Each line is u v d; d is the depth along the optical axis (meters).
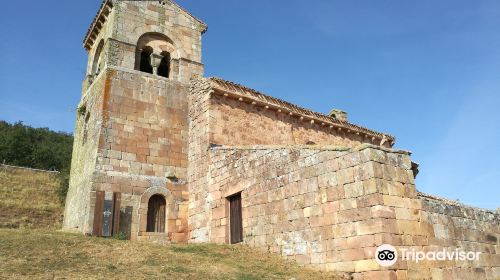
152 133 19.50
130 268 10.40
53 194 36.41
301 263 12.69
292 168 13.91
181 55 22.25
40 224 29.17
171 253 12.78
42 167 58.31
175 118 20.48
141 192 18.19
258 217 14.84
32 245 11.73
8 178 37.69
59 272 9.43
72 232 16.16
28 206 31.14
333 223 12.00
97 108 19.19
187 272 10.49
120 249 12.54
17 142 59.94
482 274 13.34
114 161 17.95
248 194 15.60
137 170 18.45
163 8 22.69
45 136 72.12
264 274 11.13
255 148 15.78
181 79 21.64
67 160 61.34
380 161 11.55
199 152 19.27
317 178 12.89
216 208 17.25
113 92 19.08
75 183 20.36
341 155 12.28
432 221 12.29
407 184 11.83
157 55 21.36
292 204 13.55
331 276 11.41
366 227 11.08
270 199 14.50
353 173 11.80
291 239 13.27
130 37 20.86
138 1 21.81
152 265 10.93
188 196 19.38
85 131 20.83
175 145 19.97
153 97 20.19
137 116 19.34
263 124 21.09
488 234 14.57
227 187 16.88
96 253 11.70
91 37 23.75
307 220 12.87
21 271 9.21
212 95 19.69
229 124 19.72
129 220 17.45
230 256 13.23
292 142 22.03
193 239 18.30
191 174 19.53
